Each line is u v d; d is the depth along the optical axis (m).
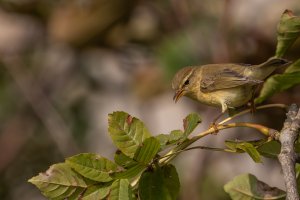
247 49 11.61
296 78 7.46
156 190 6.20
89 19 12.52
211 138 12.93
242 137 12.41
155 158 6.16
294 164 5.71
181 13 12.61
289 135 6.11
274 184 13.34
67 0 12.69
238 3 12.05
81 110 13.87
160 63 12.21
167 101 14.74
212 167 12.68
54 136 13.45
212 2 12.52
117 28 12.70
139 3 12.54
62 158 13.59
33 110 13.84
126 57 13.20
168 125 14.48
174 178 6.32
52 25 12.74
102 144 13.81
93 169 6.05
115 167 6.05
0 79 13.95
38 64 13.96
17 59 13.91
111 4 12.43
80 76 14.05
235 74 9.19
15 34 13.88
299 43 10.09
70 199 6.09
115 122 6.07
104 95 14.12
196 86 10.25
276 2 12.03
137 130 6.09
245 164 13.43
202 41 12.09
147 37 12.88
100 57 13.88
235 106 9.16
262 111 11.24
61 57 13.94
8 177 13.60
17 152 13.64
